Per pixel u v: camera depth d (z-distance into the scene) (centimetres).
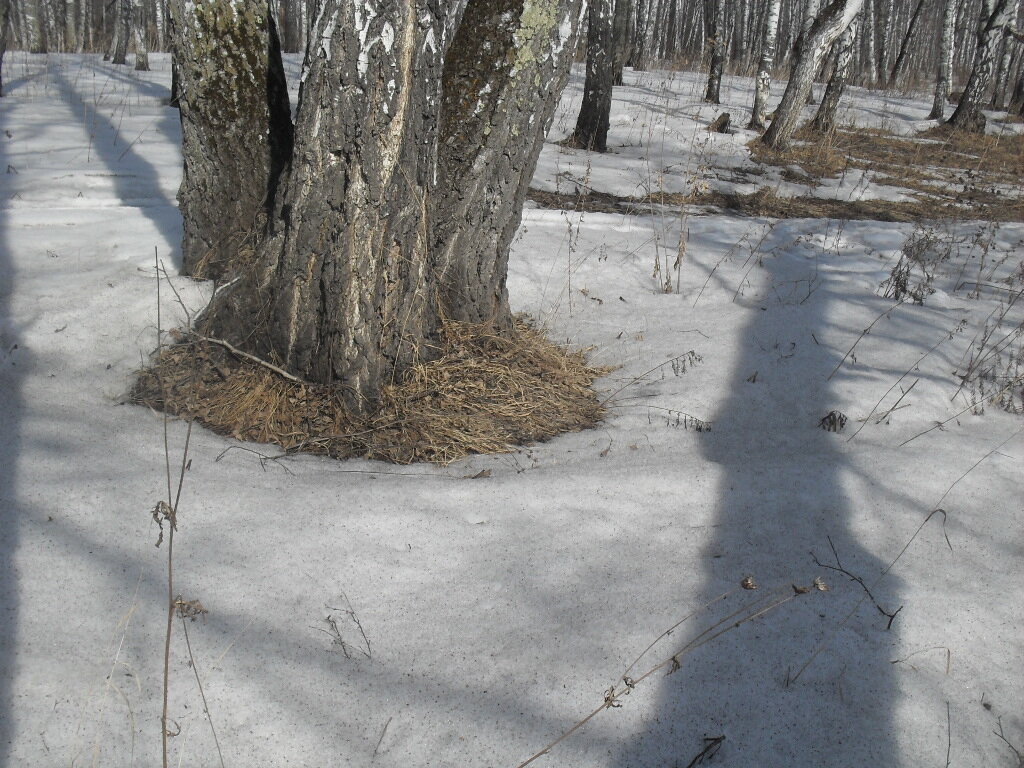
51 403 381
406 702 233
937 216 962
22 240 570
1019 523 339
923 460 383
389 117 356
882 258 731
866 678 251
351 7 343
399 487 331
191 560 275
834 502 345
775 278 659
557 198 894
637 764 220
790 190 1041
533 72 416
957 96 2147
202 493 312
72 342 439
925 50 4578
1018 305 621
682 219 746
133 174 789
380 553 291
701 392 458
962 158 1389
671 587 286
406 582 280
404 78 355
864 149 1400
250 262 414
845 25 1212
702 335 539
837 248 754
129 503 298
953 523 336
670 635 262
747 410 442
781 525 328
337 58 349
